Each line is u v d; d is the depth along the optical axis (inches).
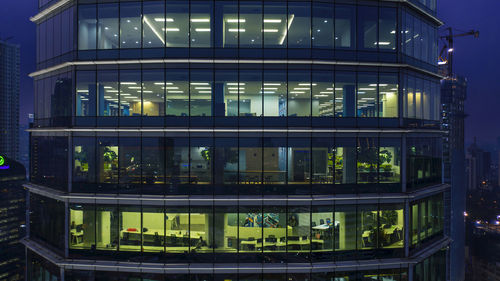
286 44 928.9
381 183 954.1
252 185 919.0
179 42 924.0
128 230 924.6
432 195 1085.8
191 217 914.7
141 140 927.7
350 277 932.6
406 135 972.6
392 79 968.3
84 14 952.3
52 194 982.4
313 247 921.5
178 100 923.4
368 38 957.2
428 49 1101.7
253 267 896.3
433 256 1067.9
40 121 1089.4
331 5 944.3
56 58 1026.1
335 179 935.7
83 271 932.0
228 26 925.2
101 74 946.1
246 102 924.6
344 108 944.9
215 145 920.9
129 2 936.9
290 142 929.5
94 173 939.3
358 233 940.0
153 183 922.1
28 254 1100.5
